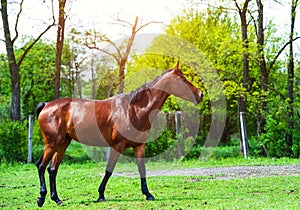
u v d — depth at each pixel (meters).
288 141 20.45
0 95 36.53
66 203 9.65
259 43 21.78
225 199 9.34
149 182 12.78
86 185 12.78
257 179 12.75
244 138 20.72
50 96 37.31
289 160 18.28
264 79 21.86
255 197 9.63
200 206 8.39
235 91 21.42
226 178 13.48
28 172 16.72
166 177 13.95
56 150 9.52
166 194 10.54
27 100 37.25
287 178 12.74
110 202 9.38
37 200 9.30
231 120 30.14
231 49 21.34
